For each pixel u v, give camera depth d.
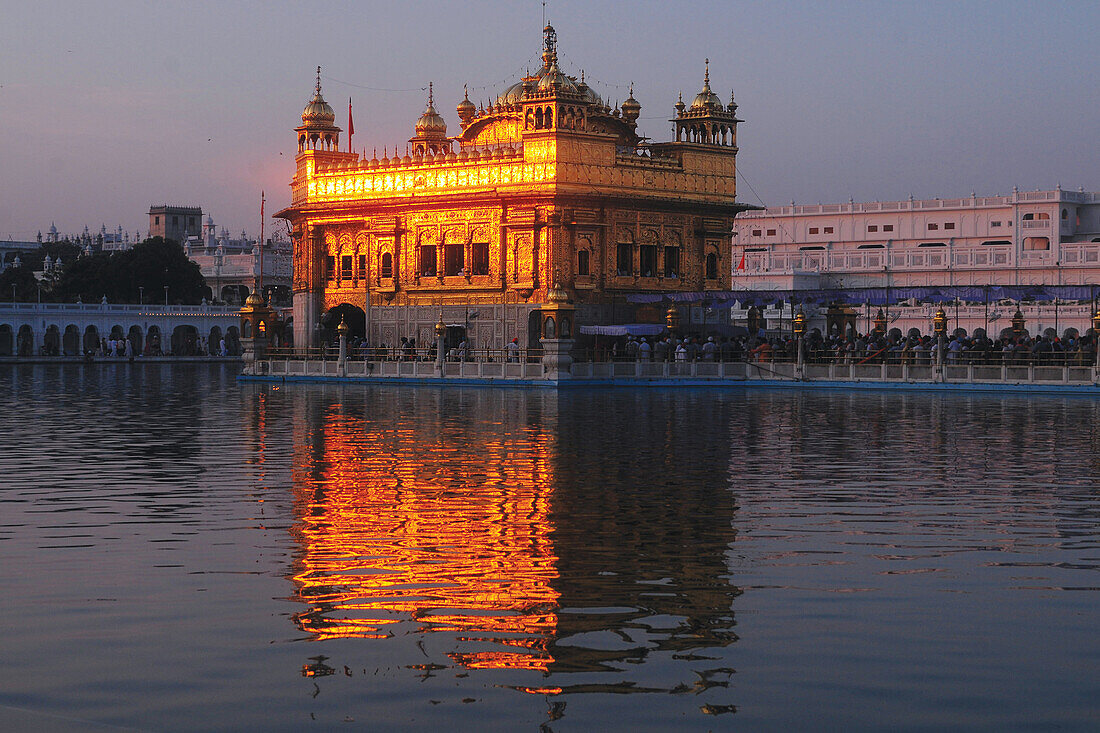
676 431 37.59
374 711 11.45
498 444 33.69
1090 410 46.22
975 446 32.97
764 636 13.84
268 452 31.80
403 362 69.50
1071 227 153.00
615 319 75.38
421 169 77.88
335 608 15.03
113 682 12.26
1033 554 18.20
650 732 10.98
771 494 24.09
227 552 18.33
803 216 167.50
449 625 14.30
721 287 80.69
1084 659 12.96
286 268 174.00
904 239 161.00
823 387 62.06
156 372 95.69
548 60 73.81
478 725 11.12
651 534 19.75
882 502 23.08
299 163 83.56
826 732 10.96
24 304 123.31
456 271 77.00
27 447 33.31
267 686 12.13
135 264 143.25
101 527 20.41
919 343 63.47
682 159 78.75
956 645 13.46
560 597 15.60
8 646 13.44
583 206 74.00
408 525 20.56
